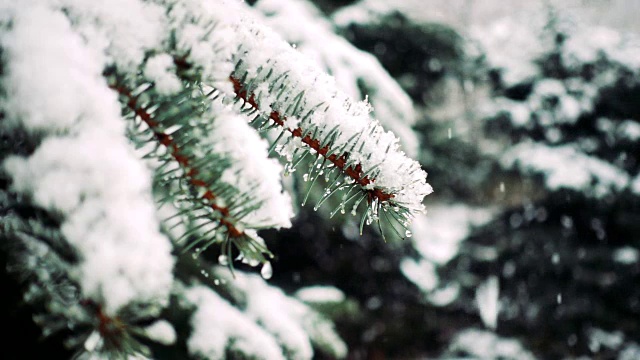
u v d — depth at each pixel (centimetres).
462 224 344
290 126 36
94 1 33
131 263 27
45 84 30
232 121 34
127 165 29
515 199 333
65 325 28
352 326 273
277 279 263
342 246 277
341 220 162
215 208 32
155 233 28
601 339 266
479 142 333
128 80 33
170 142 33
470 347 285
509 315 297
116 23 33
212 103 35
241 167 33
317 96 36
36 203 28
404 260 292
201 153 33
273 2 137
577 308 278
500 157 318
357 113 37
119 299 27
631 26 586
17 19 32
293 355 81
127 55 33
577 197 287
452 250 319
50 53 31
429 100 315
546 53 337
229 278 87
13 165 29
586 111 304
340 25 269
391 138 37
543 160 297
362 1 279
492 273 308
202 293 70
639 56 316
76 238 27
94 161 29
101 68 32
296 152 36
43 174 28
